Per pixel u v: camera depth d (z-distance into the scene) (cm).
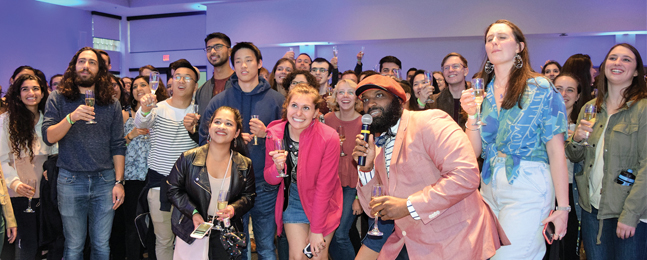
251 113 320
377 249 242
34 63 998
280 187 282
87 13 1107
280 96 329
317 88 375
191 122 311
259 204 304
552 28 798
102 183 325
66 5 1057
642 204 235
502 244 201
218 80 383
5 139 325
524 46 214
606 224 262
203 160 276
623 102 256
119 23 1184
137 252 366
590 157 272
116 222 371
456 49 910
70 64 323
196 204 274
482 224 187
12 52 957
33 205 340
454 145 178
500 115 218
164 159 323
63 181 312
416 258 190
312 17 947
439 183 176
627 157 249
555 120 202
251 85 324
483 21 834
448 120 189
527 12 810
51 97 316
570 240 324
